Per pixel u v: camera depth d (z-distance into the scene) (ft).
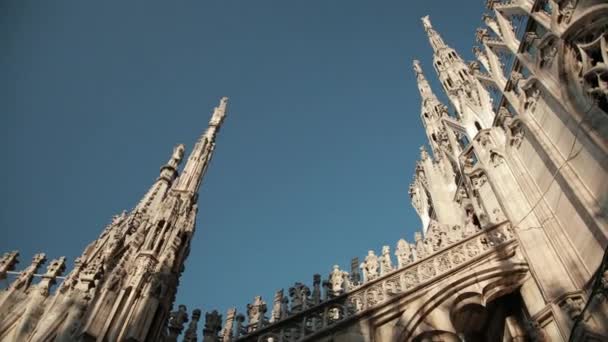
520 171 56.65
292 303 46.96
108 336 36.58
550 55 52.95
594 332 37.32
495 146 63.82
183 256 49.42
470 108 77.87
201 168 63.77
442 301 46.01
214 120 75.56
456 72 91.09
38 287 42.19
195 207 55.47
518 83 60.13
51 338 36.04
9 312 40.52
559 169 48.29
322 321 44.57
